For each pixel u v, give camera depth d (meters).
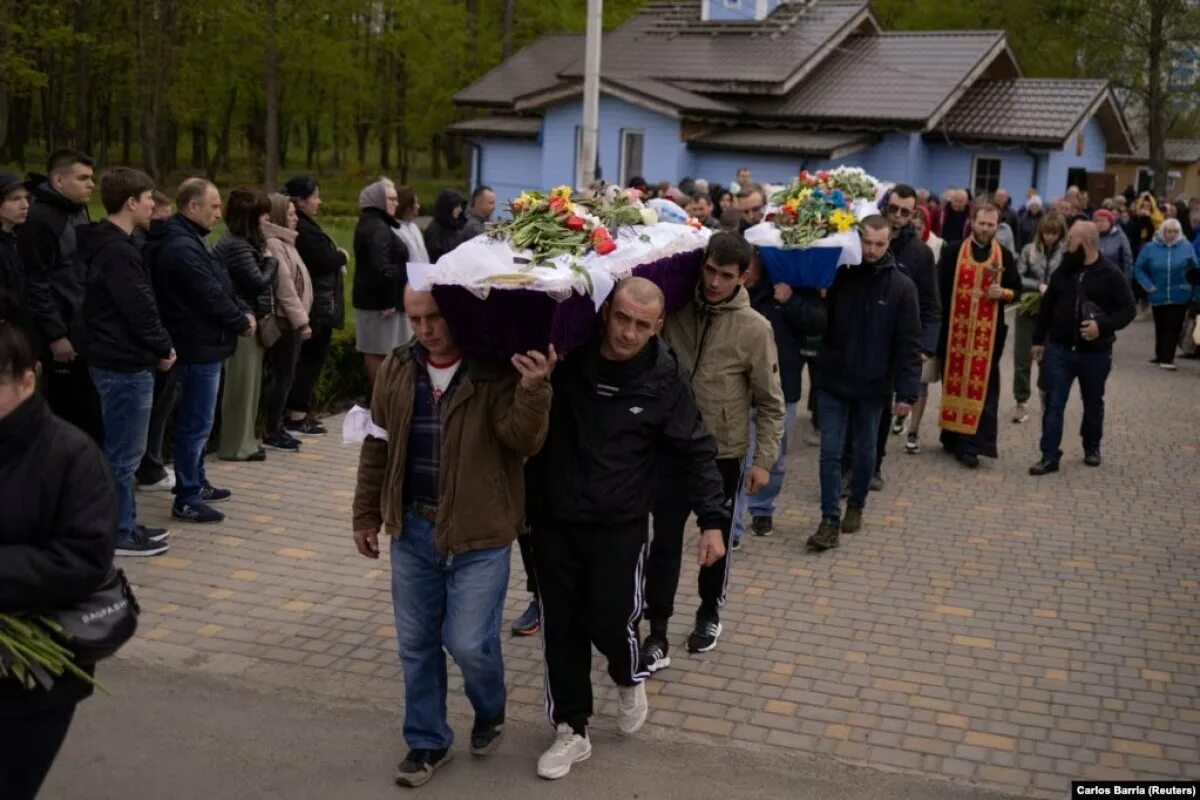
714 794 4.41
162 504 7.53
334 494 7.90
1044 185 24.34
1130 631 6.11
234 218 7.98
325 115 45.00
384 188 9.39
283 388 8.73
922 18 37.59
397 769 4.48
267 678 5.29
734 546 6.88
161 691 5.13
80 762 4.52
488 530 4.15
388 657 5.55
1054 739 4.92
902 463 9.43
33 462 3.22
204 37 38.62
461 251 3.96
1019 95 25.64
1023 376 10.98
